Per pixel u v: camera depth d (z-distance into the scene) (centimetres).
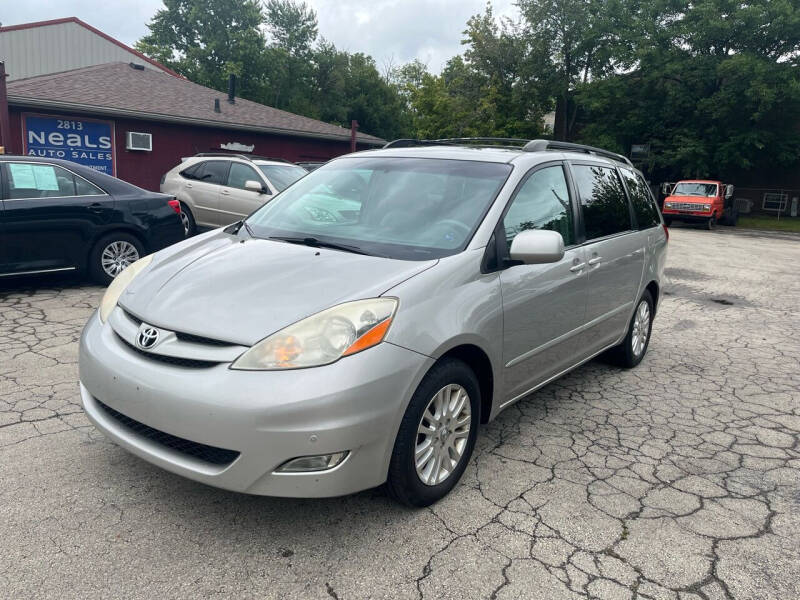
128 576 230
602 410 427
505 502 297
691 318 753
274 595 224
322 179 397
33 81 1574
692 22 2800
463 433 301
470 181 350
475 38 3512
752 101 2667
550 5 3209
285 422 231
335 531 266
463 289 292
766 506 305
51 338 512
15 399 385
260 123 1847
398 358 252
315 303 257
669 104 2898
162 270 310
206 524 267
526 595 231
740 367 548
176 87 1928
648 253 504
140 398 250
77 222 665
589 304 409
